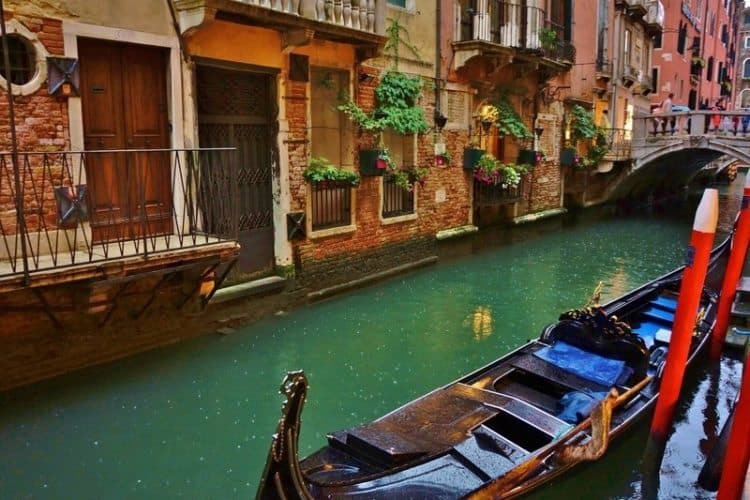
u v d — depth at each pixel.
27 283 4.91
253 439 5.17
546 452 3.98
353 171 9.14
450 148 11.34
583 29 16.61
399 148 10.45
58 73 5.66
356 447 3.91
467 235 12.31
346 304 8.74
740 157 16.91
